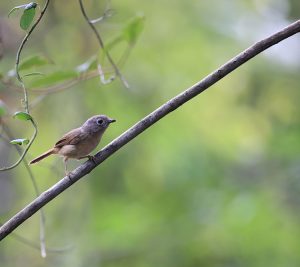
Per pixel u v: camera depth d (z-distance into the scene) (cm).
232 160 1469
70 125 1397
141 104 1455
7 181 1555
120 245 1322
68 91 1407
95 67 796
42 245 712
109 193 1441
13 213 1495
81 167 589
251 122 1522
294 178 1397
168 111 593
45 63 779
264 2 1619
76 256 1337
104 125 793
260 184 1412
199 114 1490
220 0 1573
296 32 596
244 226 1270
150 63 1479
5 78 806
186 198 1399
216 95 1506
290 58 1594
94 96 1431
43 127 1383
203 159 1434
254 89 1553
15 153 1398
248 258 1253
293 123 1520
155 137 1454
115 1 1425
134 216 1366
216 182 1423
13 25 1168
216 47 1526
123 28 812
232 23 1560
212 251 1280
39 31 1384
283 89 1567
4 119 830
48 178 1352
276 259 1241
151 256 1308
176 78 1479
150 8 1505
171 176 1423
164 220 1359
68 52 1368
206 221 1327
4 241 1408
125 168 1451
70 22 1362
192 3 1547
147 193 1441
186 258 1291
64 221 1405
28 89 801
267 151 1466
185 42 1506
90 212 1406
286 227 1284
